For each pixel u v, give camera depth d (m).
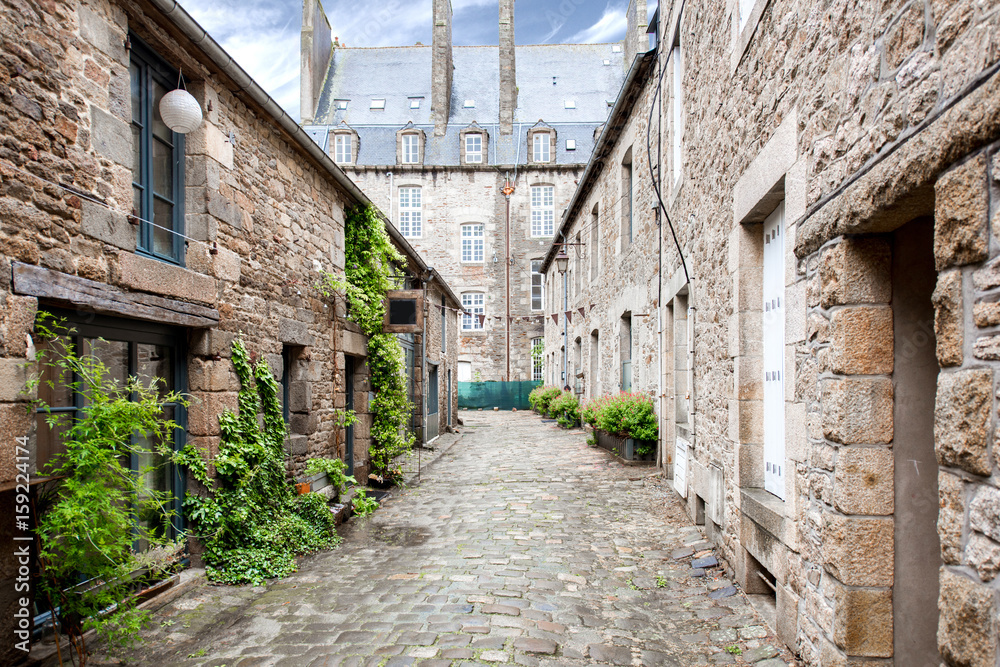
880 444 2.34
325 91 30.33
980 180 1.52
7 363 2.64
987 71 1.49
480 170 27.67
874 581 2.33
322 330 6.51
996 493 1.48
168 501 3.77
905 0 1.95
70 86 3.09
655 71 8.38
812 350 2.71
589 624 3.51
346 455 7.79
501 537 5.44
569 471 8.88
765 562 3.41
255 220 4.98
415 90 30.56
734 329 4.01
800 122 2.88
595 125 29.12
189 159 4.27
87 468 2.86
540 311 27.67
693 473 5.59
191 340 4.28
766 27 3.41
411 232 27.75
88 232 3.15
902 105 1.96
